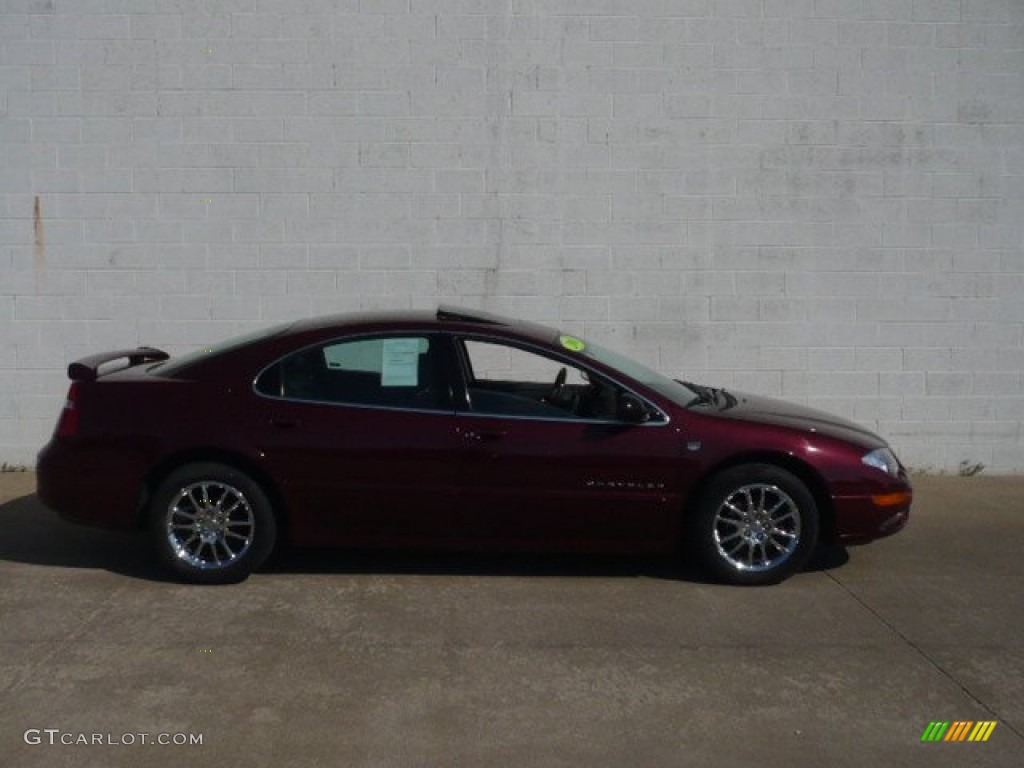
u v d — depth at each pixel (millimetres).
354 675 5281
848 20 9180
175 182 9141
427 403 6496
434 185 9203
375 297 9281
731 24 9172
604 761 4512
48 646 5578
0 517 7945
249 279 9227
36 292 9180
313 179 9172
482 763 4480
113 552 7160
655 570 6922
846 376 9445
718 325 9375
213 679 5219
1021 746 4691
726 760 4535
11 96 9023
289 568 6863
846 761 4543
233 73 9070
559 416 6527
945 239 9359
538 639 5754
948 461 9469
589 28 9141
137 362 7402
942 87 9250
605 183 9242
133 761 4465
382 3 9070
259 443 6383
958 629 5977
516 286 9297
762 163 9266
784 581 6723
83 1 8984
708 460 6473
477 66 9133
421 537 6527
